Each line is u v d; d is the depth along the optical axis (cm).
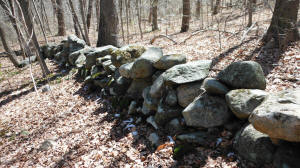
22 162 422
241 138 283
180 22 1861
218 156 298
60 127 520
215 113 328
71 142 445
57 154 417
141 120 451
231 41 764
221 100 333
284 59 515
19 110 673
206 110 332
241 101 295
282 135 213
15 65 1181
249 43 682
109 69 616
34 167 397
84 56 884
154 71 470
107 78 628
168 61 431
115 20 937
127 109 500
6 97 811
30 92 799
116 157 365
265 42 639
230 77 332
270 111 223
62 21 1841
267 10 1162
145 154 356
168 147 345
